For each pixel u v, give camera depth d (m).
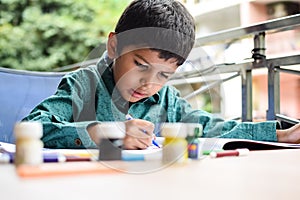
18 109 1.38
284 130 1.05
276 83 1.33
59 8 3.90
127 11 0.91
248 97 1.41
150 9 0.88
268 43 1.49
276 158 0.59
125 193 0.32
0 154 0.57
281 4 2.13
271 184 0.37
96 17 3.89
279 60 1.30
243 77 1.42
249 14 2.18
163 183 0.37
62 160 0.48
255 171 0.45
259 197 0.32
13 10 3.82
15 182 0.35
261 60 1.35
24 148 0.44
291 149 0.79
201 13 2.11
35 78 1.47
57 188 0.33
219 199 0.31
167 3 0.92
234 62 1.43
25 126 0.44
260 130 1.04
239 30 1.41
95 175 0.39
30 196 0.30
